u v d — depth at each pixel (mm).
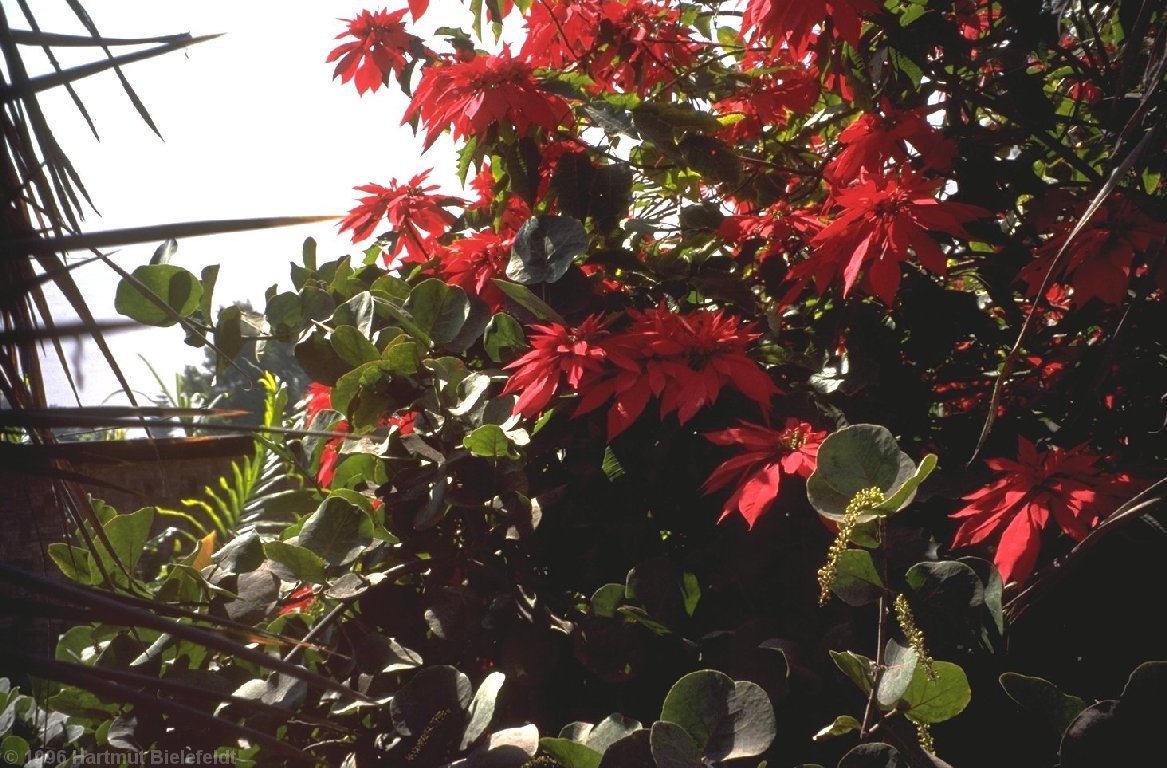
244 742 1364
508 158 1938
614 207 1889
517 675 1385
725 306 1875
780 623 1335
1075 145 2215
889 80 1923
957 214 1456
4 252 691
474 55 2201
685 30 2270
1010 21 1744
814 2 1554
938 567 1095
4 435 829
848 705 1230
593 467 1574
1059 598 1305
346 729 1342
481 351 1854
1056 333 1679
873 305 1833
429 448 1566
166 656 1496
